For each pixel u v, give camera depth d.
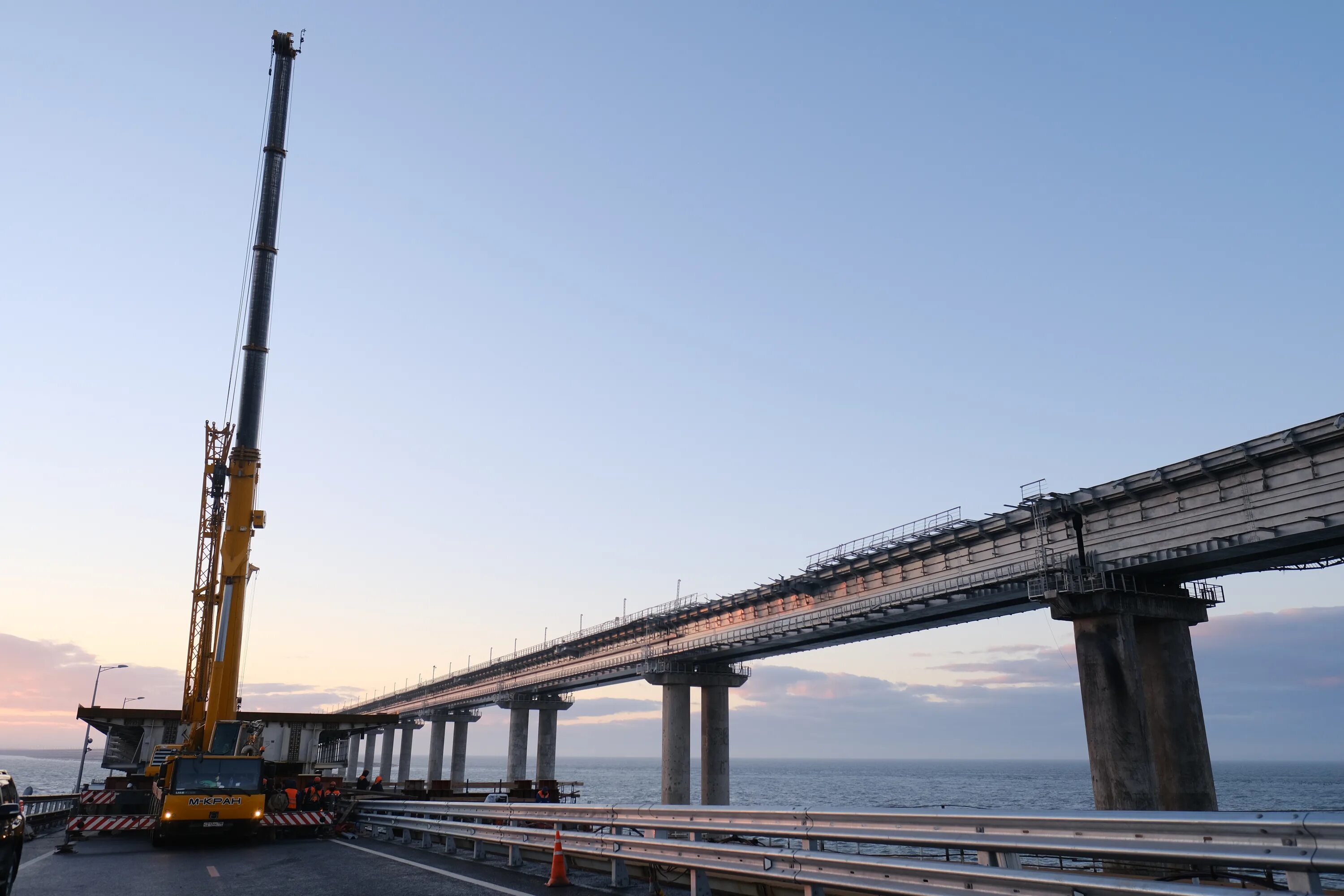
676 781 79.81
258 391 41.00
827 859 10.64
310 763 57.22
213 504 43.78
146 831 33.25
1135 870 19.98
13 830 15.64
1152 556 40.00
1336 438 33.62
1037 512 45.12
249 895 15.85
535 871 18.47
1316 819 6.23
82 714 53.12
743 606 73.19
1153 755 41.12
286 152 47.62
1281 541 35.62
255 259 43.62
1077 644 42.53
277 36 50.69
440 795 45.09
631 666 88.19
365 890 15.98
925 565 54.03
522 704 121.00
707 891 13.30
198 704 41.59
